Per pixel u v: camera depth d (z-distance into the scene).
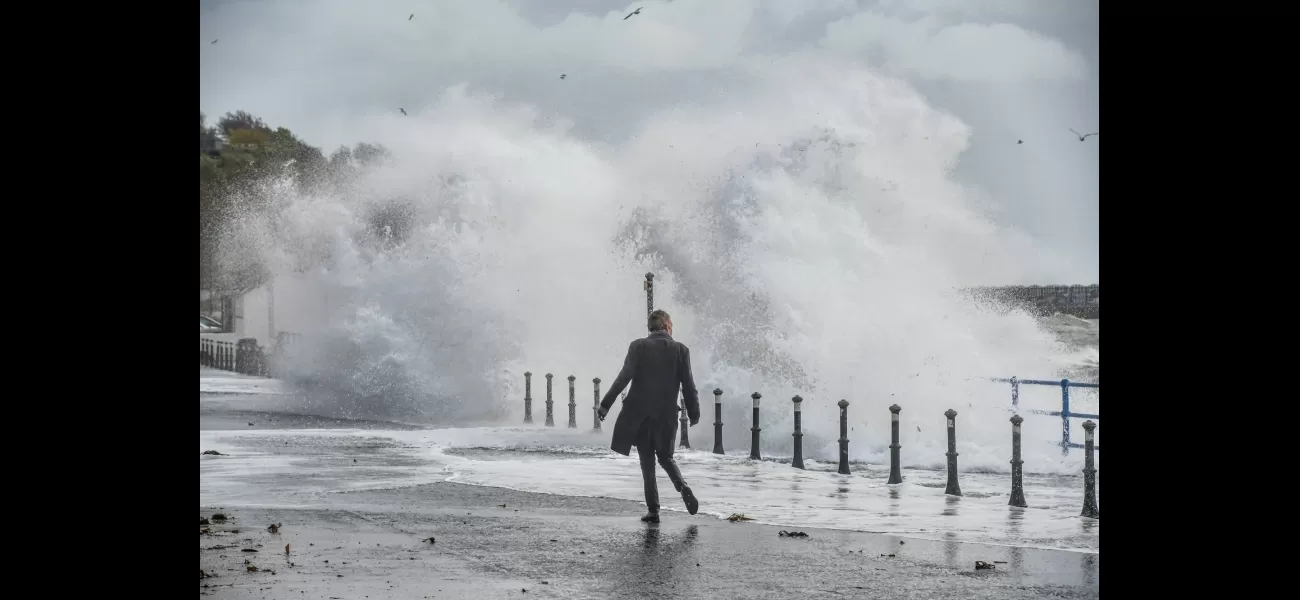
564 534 15.89
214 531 15.99
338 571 13.12
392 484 21.67
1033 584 12.54
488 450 28.48
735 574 13.10
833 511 18.30
